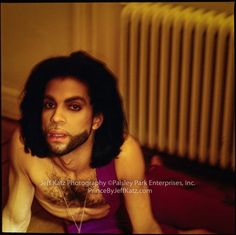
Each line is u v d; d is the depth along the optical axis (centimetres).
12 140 184
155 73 226
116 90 183
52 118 179
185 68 219
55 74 180
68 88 179
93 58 181
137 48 226
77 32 237
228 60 211
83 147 180
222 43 210
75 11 235
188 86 223
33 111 181
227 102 215
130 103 233
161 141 235
